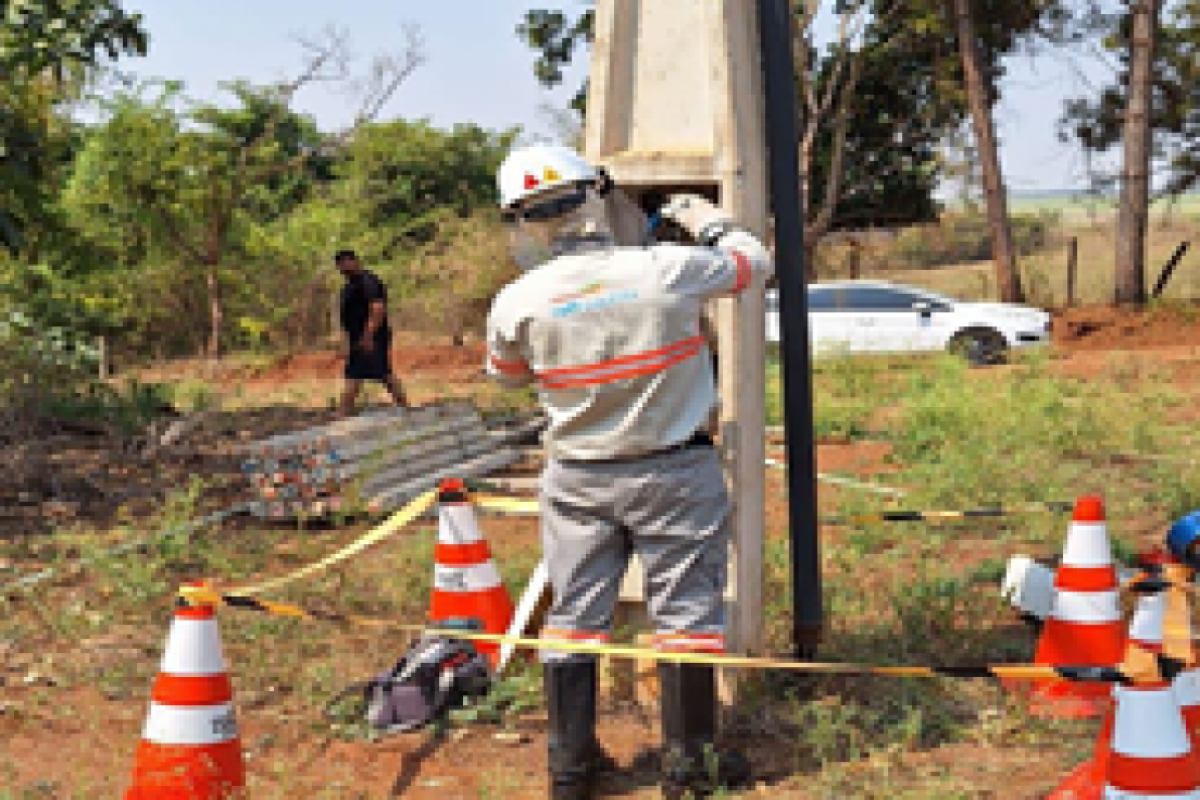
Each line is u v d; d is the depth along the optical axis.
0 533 8.68
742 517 5.05
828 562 7.47
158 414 14.48
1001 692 5.25
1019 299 30.30
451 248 30.14
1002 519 8.35
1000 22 31.64
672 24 5.04
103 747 5.12
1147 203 28.09
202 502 9.55
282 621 6.49
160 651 6.27
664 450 4.29
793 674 5.29
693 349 4.30
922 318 21.61
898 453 11.31
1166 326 24.25
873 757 4.65
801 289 5.07
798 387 5.16
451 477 10.46
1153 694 3.34
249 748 5.08
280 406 17.72
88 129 28.38
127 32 11.88
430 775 4.80
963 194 32.69
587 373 4.24
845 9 31.69
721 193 4.86
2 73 12.19
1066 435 11.23
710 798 4.38
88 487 10.16
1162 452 10.96
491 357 4.47
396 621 6.73
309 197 36.78
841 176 34.28
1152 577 4.80
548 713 4.50
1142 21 27.86
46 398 13.07
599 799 4.54
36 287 19.64
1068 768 4.51
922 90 34.03
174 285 30.03
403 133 44.44
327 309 31.05
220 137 29.67
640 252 4.27
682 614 4.37
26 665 6.07
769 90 4.98
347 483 9.20
